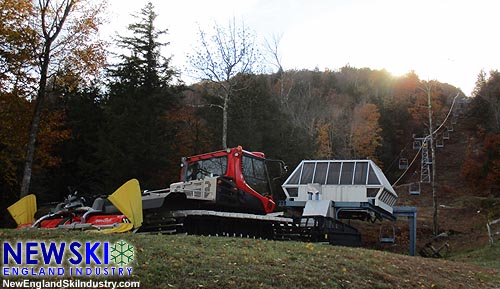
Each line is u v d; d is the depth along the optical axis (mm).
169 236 12203
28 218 15633
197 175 17141
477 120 78312
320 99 74750
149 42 30578
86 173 29094
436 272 13211
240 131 34344
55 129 27938
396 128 79312
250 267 9828
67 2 22125
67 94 29875
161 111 29250
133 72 29578
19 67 22406
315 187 26828
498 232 31734
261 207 17109
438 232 38344
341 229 21984
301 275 9922
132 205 13195
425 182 66688
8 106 23766
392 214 29641
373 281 10781
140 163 27047
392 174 73562
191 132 35844
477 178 60812
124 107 28344
